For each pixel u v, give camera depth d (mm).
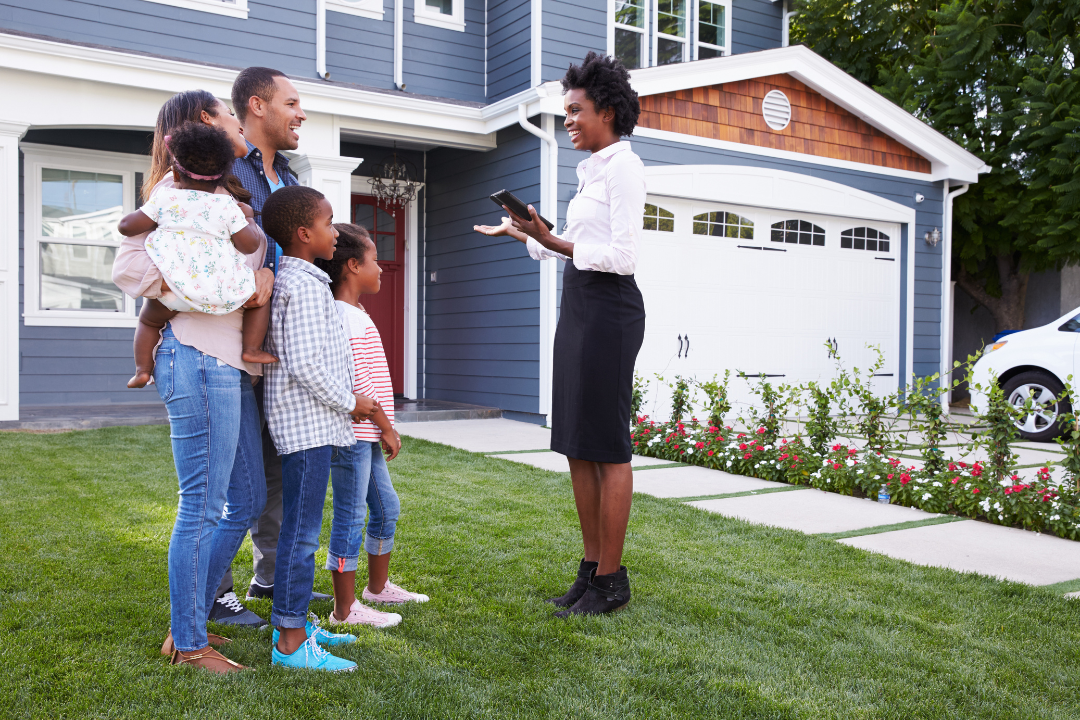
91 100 6859
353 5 9008
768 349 9523
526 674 2197
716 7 10984
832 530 4066
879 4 12289
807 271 9812
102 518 3727
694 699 2064
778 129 9453
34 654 2207
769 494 4969
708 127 8945
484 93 9836
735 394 9250
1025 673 2287
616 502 2713
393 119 8062
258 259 2404
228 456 2168
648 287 8625
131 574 2943
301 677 2123
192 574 2145
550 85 7730
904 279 10586
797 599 2877
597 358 2719
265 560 2811
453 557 3314
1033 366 7805
